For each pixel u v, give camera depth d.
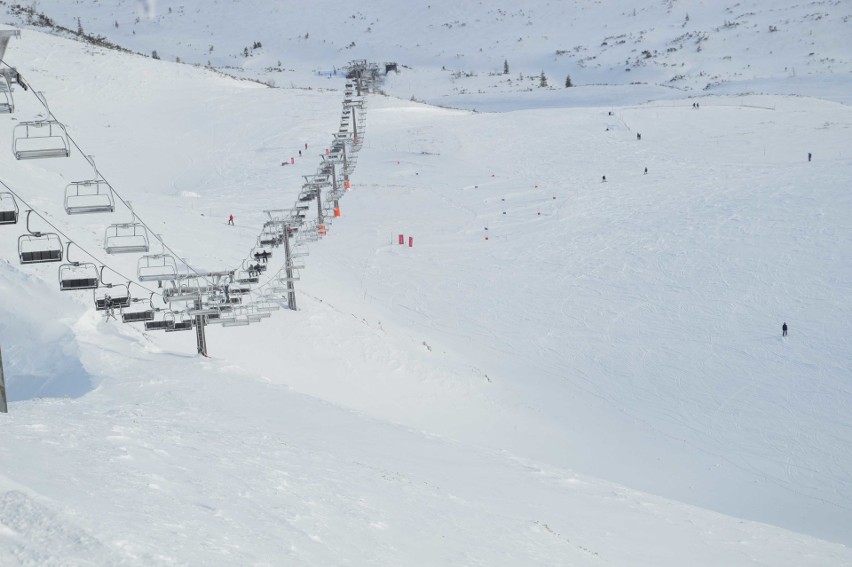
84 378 27.14
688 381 41.31
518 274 59.41
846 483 31.62
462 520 15.41
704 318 48.75
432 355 42.88
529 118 112.19
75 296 34.94
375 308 52.44
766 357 43.00
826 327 45.50
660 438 35.84
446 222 73.25
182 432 17.59
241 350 36.66
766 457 33.84
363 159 94.94
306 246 64.69
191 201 76.50
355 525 12.65
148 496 11.06
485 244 67.00
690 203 72.19
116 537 8.47
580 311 51.72
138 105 115.31
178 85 126.31
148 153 96.81
